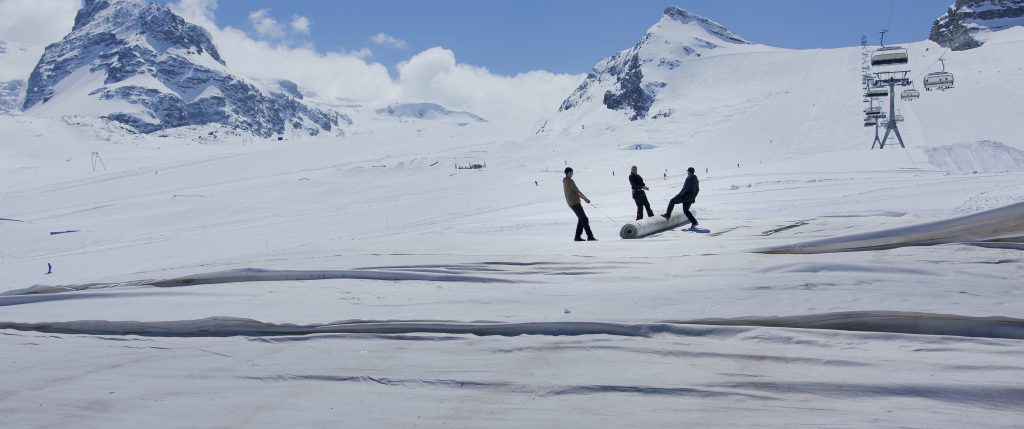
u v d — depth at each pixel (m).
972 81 116.06
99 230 59.72
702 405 3.08
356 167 108.12
